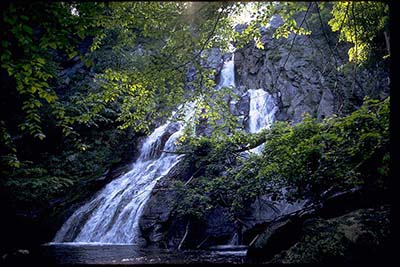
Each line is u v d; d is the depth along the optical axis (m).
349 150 6.17
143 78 8.01
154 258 8.23
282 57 17.64
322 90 15.34
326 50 16.31
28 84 5.50
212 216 11.70
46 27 4.79
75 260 8.12
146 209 12.43
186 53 7.71
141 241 11.81
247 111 17.17
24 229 13.36
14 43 5.04
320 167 6.60
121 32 8.88
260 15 7.68
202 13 6.50
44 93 5.64
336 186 7.00
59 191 14.82
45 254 9.14
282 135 7.88
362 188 6.62
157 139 17.08
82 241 13.14
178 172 13.15
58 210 14.34
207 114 9.61
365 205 6.56
